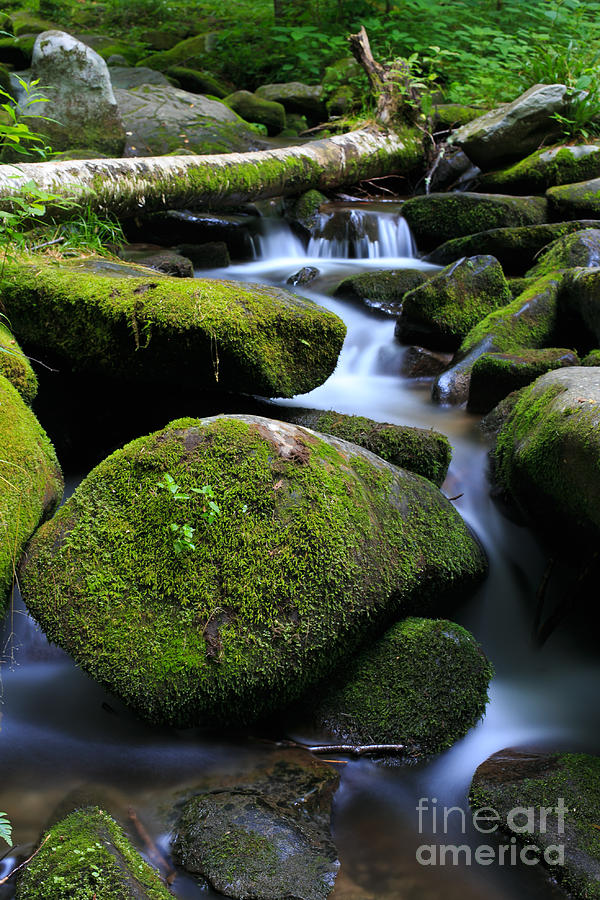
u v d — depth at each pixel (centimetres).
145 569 275
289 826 232
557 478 312
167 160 629
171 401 412
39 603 277
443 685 281
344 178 802
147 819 238
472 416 443
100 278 404
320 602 270
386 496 316
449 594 324
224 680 257
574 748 277
